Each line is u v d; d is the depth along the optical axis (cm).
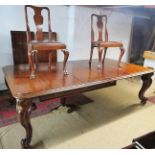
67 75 200
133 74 217
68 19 322
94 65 260
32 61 182
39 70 217
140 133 186
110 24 377
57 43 194
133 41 433
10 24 270
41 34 218
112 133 185
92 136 179
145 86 243
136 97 283
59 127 193
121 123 204
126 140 174
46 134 179
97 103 257
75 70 225
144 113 230
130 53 441
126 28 409
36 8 212
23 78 181
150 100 273
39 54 277
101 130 189
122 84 348
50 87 158
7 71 207
